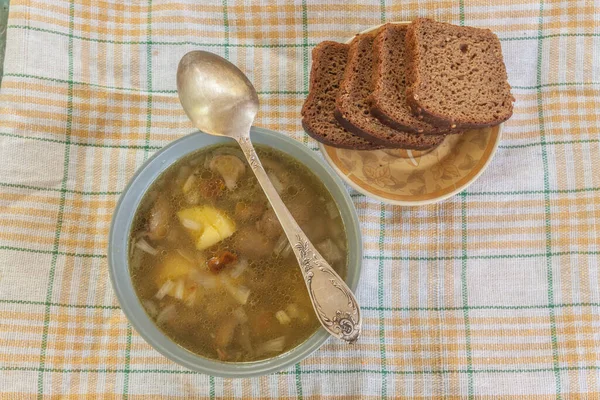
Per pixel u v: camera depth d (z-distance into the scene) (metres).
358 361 0.42
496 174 0.43
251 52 0.44
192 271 0.37
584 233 0.42
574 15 0.43
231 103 0.38
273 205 0.35
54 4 0.43
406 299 0.42
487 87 0.40
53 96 0.43
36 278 0.42
